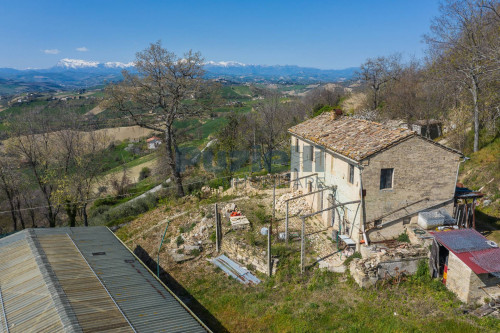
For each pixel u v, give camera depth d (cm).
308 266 1781
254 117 5144
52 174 3331
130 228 2822
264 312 1524
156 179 4847
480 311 1334
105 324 1060
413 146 1742
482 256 1404
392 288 1550
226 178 3603
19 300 1205
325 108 5456
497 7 3075
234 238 2091
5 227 3712
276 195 2877
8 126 3359
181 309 1245
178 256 2100
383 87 6325
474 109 3161
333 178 2114
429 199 1834
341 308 1462
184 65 3288
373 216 1781
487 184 2495
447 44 3344
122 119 3441
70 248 1688
